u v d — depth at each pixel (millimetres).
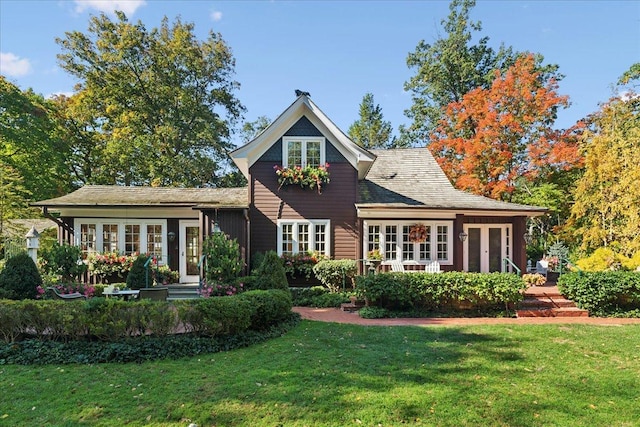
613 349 7184
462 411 4582
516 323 9500
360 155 14258
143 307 7078
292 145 14625
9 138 20484
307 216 14438
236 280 11242
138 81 27062
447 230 14688
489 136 22000
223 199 15492
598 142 16312
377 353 6805
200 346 6934
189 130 28125
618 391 5262
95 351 6637
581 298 10859
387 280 10617
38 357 6551
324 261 13578
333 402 4781
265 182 14484
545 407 4734
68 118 26578
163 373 5855
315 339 7785
